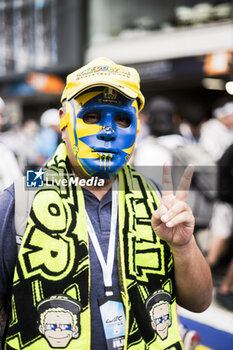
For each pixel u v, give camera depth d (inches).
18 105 383.9
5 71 373.1
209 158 113.7
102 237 45.6
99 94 43.8
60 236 42.8
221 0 284.0
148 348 44.2
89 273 43.0
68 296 41.8
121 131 45.1
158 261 46.2
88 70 45.9
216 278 142.3
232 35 271.4
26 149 131.6
